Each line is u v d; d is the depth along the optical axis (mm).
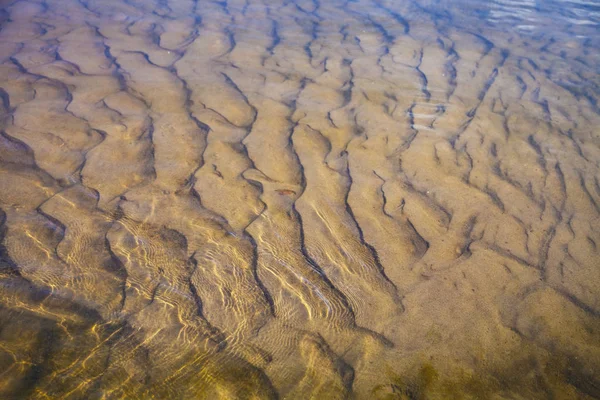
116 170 3225
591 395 2084
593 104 4555
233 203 3016
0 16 5848
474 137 3934
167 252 2611
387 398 2010
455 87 4754
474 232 2928
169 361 2064
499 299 2492
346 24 6312
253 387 2002
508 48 5758
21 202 2869
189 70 4758
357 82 4738
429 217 3025
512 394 2070
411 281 2564
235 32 5828
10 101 3945
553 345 2283
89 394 1913
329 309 2371
